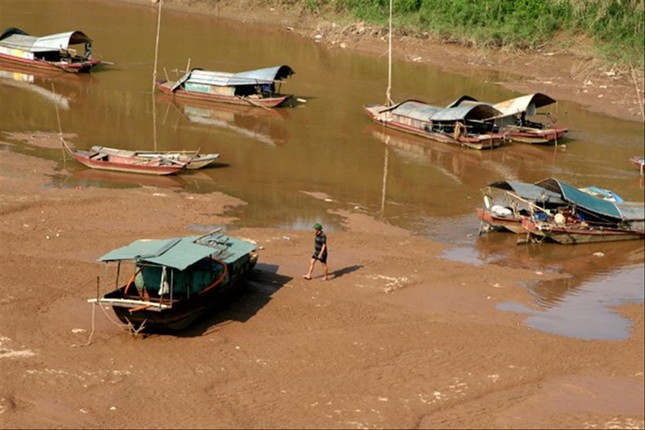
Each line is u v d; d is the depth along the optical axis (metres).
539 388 20.02
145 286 21.81
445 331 22.34
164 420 17.70
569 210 31.47
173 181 33.75
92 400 18.28
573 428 18.41
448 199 34.50
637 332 23.25
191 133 40.66
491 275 26.67
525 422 18.52
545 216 31.06
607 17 59.34
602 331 23.23
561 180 37.91
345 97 48.72
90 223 28.25
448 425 18.19
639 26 58.19
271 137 40.97
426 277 25.84
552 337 22.52
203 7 66.62
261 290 23.92
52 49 48.62
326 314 22.80
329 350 20.94
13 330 20.89
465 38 59.38
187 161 34.75
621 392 20.08
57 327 21.28
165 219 29.31
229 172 35.50
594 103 50.38
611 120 47.78
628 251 30.39
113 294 21.14
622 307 25.06
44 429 17.17
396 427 17.94
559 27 60.19
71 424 17.39
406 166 38.31
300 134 41.81
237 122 43.00
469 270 26.86
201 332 21.47
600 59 55.81
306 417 18.11
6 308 21.91
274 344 21.09
